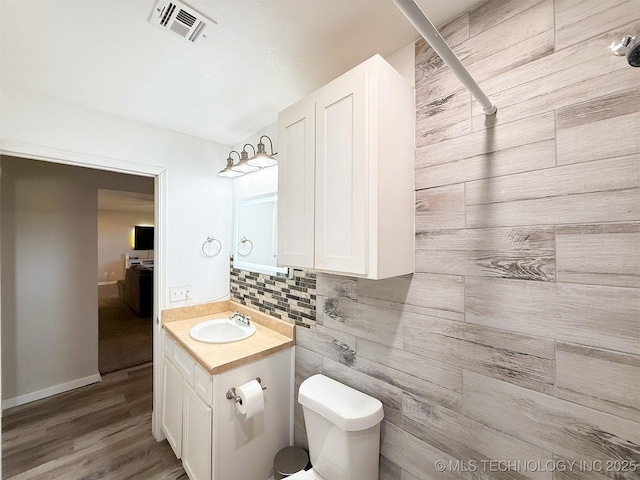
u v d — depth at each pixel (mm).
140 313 5000
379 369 1280
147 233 8078
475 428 987
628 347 723
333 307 1501
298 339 1722
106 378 2900
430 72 1123
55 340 2600
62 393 2602
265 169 2051
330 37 1149
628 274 724
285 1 969
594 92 774
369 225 977
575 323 799
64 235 2660
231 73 1396
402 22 1068
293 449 1629
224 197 2391
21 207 2459
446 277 1067
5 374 2371
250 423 1517
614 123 745
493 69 958
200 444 1462
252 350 1566
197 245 2230
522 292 892
